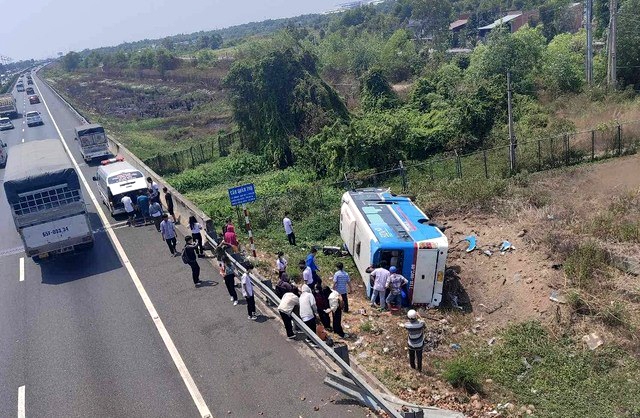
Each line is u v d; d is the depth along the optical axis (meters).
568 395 11.68
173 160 40.16
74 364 13.08
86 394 11.88
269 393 11.35
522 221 19.92
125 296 16.52
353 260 19.61
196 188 34.28
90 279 18.05
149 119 66.44
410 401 11.32
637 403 11.17
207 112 66.69
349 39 74.38
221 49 137.25
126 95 90.12
